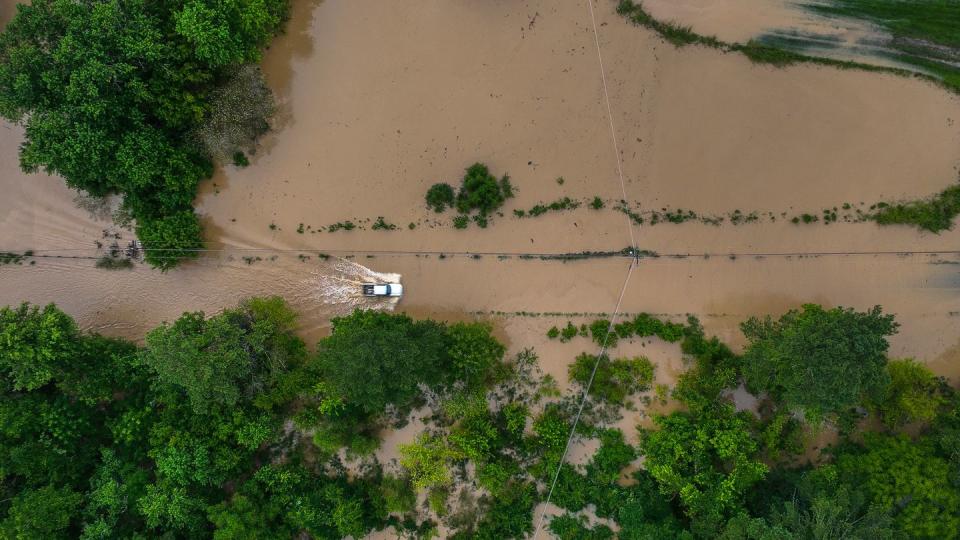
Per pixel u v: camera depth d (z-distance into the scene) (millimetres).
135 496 30438
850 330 27344
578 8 33406
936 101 33094
